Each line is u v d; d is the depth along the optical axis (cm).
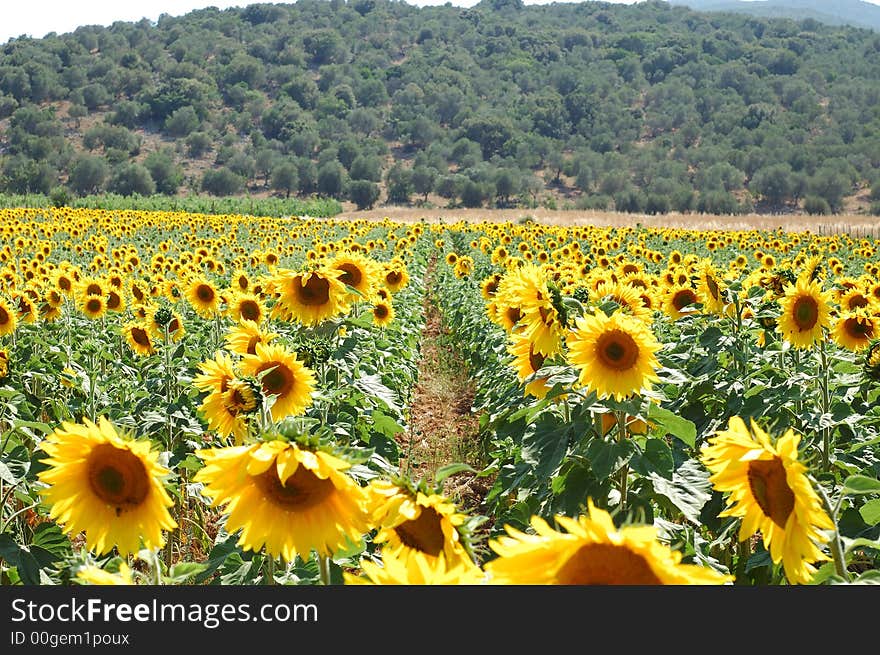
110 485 296
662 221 8144
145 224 3997
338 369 748
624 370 448
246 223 4500
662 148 19600
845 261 2927
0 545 480
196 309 1124
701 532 580
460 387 1468
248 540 284
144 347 1099
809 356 790
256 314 966
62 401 945
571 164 18462
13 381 825
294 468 273
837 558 319
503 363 985
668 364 652
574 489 482
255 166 17438
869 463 614
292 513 285
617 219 8438
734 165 18150
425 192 16612
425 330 2098
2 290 1489
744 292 896
